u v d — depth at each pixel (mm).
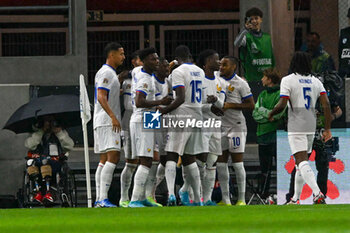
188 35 55219
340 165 33562
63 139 37281
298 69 31500
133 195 31875
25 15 52062
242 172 34750
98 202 32281
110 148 32250
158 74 33281
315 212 21875
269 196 35688
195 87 32469
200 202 33188
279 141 34469
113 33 55062
